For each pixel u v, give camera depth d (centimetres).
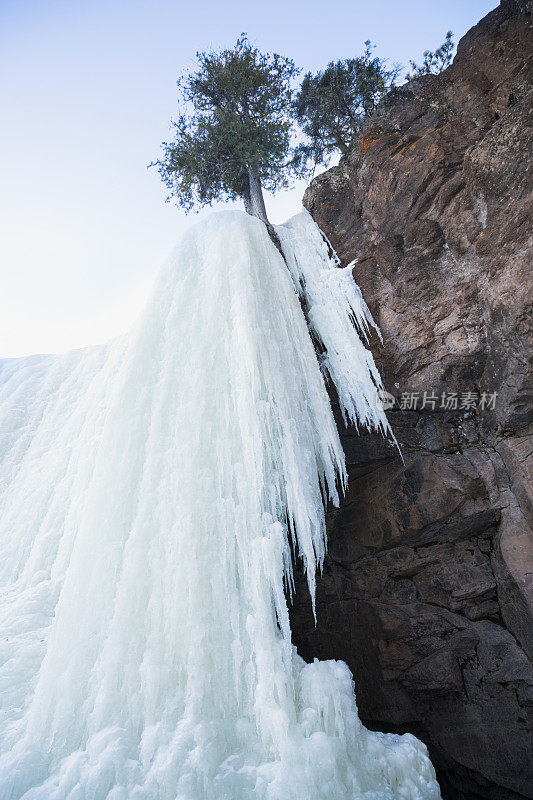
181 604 427
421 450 650
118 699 383
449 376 634
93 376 945
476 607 584
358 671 611
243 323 601
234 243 715
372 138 759
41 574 583
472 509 587
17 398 968
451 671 564
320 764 354
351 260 771
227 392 575
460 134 656
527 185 530
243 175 1247
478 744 537
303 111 1303
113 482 514
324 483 637
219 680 403
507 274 546
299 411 603
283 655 425
